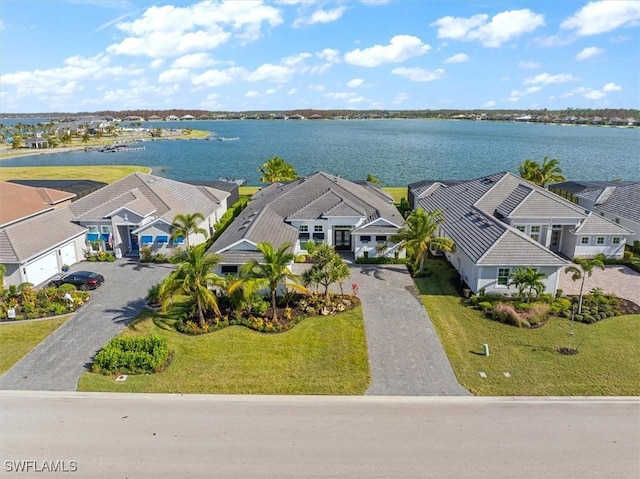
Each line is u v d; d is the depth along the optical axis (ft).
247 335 90.12
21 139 565.94
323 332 91.35
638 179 316.19
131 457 57.16
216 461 56.39
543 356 82.48
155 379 75.36
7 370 78.07
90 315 99.14
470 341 88.17
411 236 118.73
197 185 193.47
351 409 67.51
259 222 127.85
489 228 118.21
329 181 155.84
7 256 110.22
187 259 91.50
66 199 165.07
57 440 60.44
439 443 59.77
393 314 99.45
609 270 126.62
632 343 86.89
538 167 210.79
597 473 54.49
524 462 56.24
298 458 56.90
